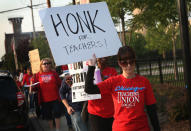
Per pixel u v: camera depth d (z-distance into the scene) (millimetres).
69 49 3215
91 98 3959
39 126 7520
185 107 5891
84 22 3332
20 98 6398
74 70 4094
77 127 4906
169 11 7523
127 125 2678
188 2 7086
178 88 8398
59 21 3242
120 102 2719
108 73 4309
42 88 6371
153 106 2723
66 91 5211
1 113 6219
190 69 3807
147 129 2717
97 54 3312
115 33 3422
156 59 11625
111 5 8391
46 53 25375
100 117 4039
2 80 6379
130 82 2711
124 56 2648
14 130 6336
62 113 6457
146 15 8062
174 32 13953
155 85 9805
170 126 5609
